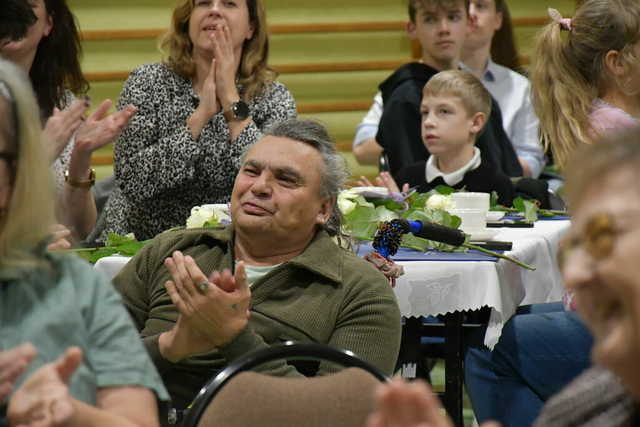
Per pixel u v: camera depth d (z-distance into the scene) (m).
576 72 7.00
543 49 7.14
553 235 8.05
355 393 4.19
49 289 3.54
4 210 3.48
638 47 6.84
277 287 5.79
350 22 15.72
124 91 9.10
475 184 10.20
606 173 2.46
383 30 15.80
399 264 6.74
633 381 2.31
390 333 5.71
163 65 9.20
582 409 3.23
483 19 13.11
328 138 6.07
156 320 5.95
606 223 2.29
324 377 4.27
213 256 6.06
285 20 15.66
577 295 2.36
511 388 7.05
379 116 13.26
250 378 4.23
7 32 7.88
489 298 6.75
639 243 2.25
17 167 3.47
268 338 5.66
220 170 8.78
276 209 5.83
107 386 3.52
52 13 8.79
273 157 5.88
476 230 7.62
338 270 5.82
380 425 2.29
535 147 13.06
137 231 8.97
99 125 7.91
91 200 8.21
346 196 7.52
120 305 3.66
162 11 15.15
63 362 3.03
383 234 6.54
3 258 3.49
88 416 3.25
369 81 15.77
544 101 7.11
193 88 9.18
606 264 2.27
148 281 6.11
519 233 8.01
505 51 13.95
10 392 3.33
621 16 6.84
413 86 11.77
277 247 5.95
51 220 3.56
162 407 3.63
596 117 6.84
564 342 6.87
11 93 3.47
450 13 11.91
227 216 7.38
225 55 8.86
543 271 7.68
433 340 8.59
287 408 4.16
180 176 8.70
